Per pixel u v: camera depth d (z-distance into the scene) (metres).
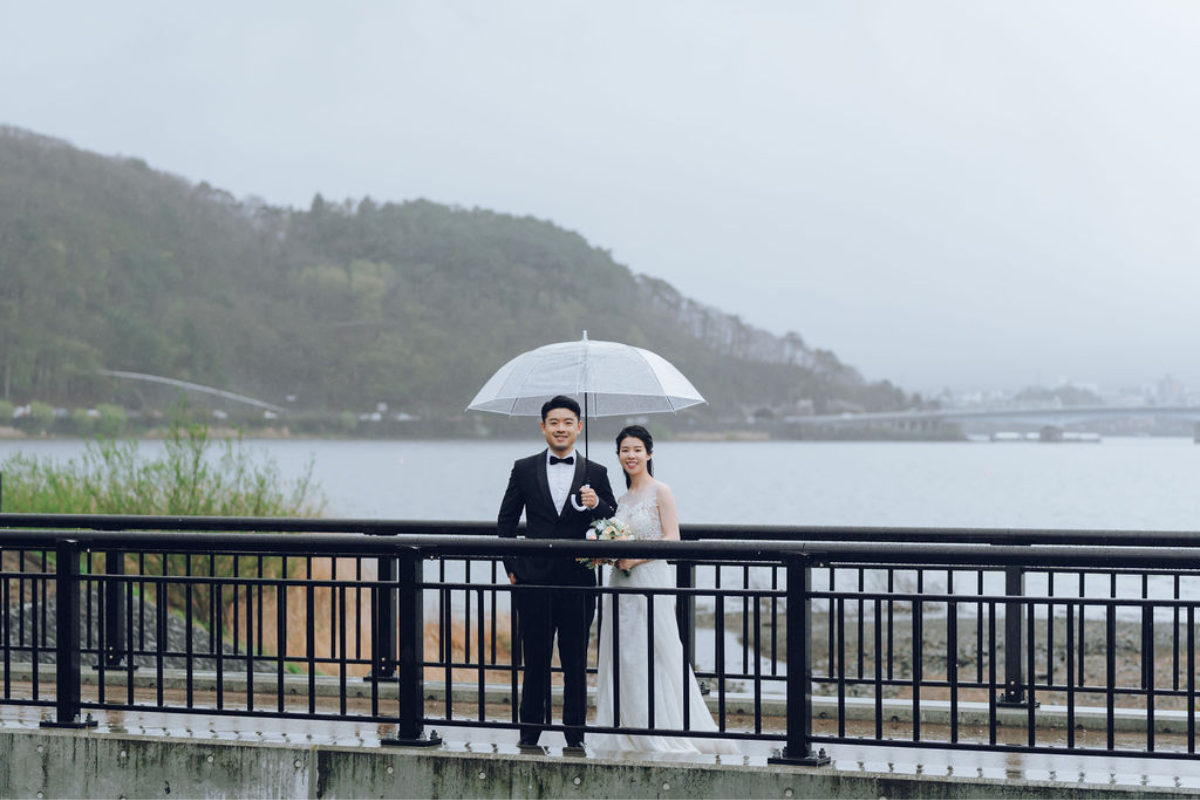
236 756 6.23
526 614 6.30
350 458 142.00
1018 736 7.04
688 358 197.75
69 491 14.89
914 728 5.78
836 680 6.57
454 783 6.02
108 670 8.57
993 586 21.38
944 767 5.74
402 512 59.66
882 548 5.76
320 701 8.07
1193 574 5.91
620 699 6.40
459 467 123.25
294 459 134.75
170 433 15.04
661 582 6.39
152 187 180.12
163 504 14.73
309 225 194.00
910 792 5.57
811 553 5.83
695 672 6.91
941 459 175.62
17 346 152.38
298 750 6.16
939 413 167.88
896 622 18.48
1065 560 5.62
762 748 6.42
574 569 6.38
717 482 98.88
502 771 5.98
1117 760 5.84
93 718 6.78
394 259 191.50
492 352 182.88
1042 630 17.67
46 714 6.92
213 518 8.26
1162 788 5.32
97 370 158.12
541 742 6.46
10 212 161.75
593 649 11.32
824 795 5.66
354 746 6.15
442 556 6.26
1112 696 5.65
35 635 6.63
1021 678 7.34
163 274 173.75
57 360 154.50
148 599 12.76
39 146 175.75
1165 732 7.08
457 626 15.70
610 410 7.41
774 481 101.44
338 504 62.88
